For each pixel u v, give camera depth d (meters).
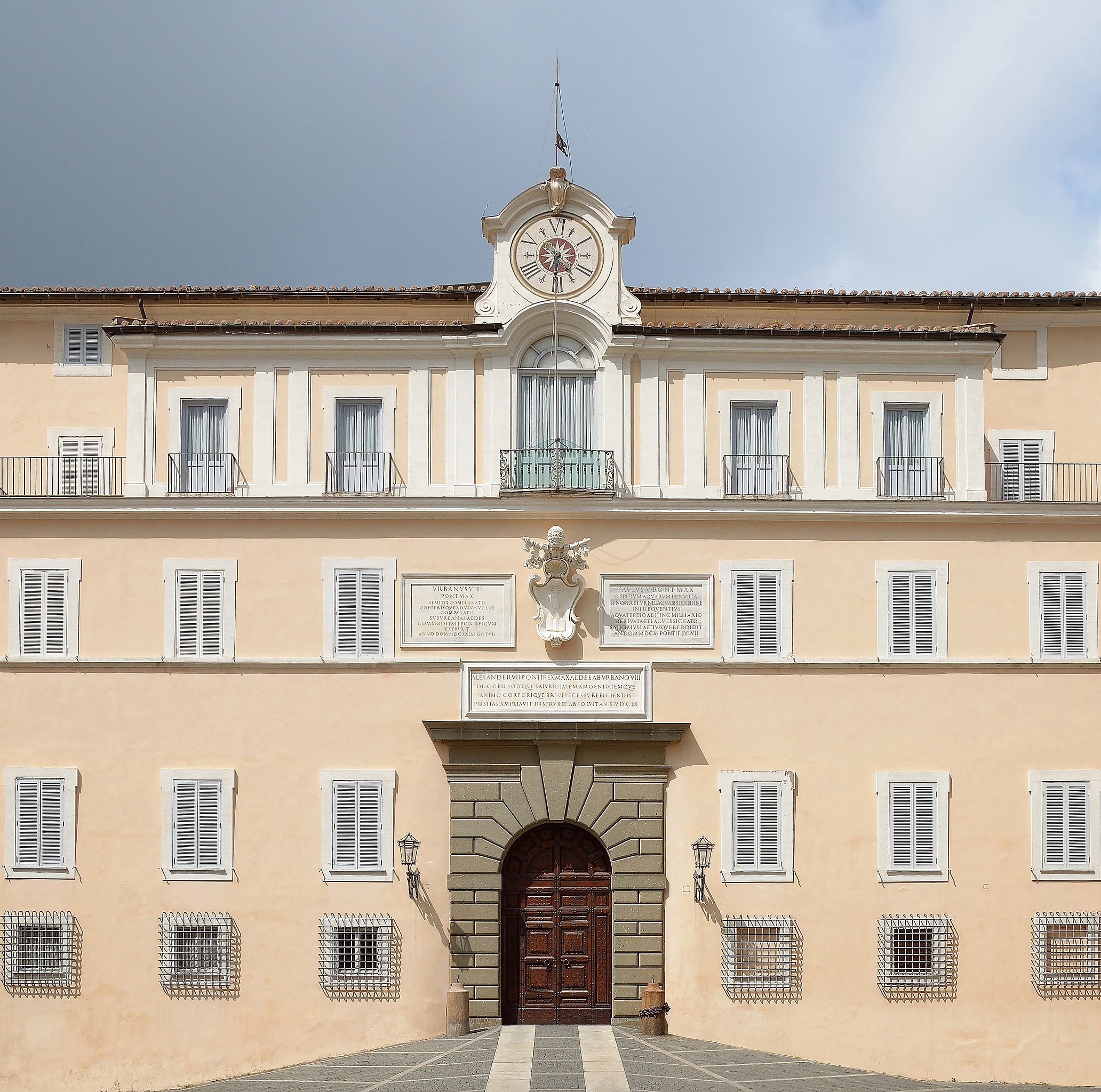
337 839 29.36
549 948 29.64
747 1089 24.47
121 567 30.12
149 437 30.52
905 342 30.66
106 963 29.03
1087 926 29.42
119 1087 28.64
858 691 29.94
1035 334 32.81
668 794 29.66
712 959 29.16
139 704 29.69
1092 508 30.19
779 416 30.70
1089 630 30.27
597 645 29.92
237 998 28.92
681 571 30.12
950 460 30.72
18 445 31.92
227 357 30.75
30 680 29.80
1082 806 29.81
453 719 29.45
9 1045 28.84
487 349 30.47
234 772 29.48
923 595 30.25
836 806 29.62
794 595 30.16
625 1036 28.28
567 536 30.25
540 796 29.44
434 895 29.30
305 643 29.86
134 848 29.33
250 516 30.08
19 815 29.41
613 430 30.36
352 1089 24.73
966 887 29.48
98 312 32.44
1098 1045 29.12
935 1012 29.12
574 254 30.92
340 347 30.58
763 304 32.25
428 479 30.38
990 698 30.00
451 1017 28.55
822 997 29.09
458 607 29.97
